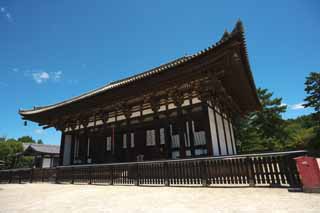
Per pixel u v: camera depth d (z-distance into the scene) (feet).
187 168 27.76
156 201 18.60
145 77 37.81
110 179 34.58
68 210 17.06
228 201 16.89
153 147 42.27
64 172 42.47
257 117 99.04
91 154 50.42
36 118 60.29
